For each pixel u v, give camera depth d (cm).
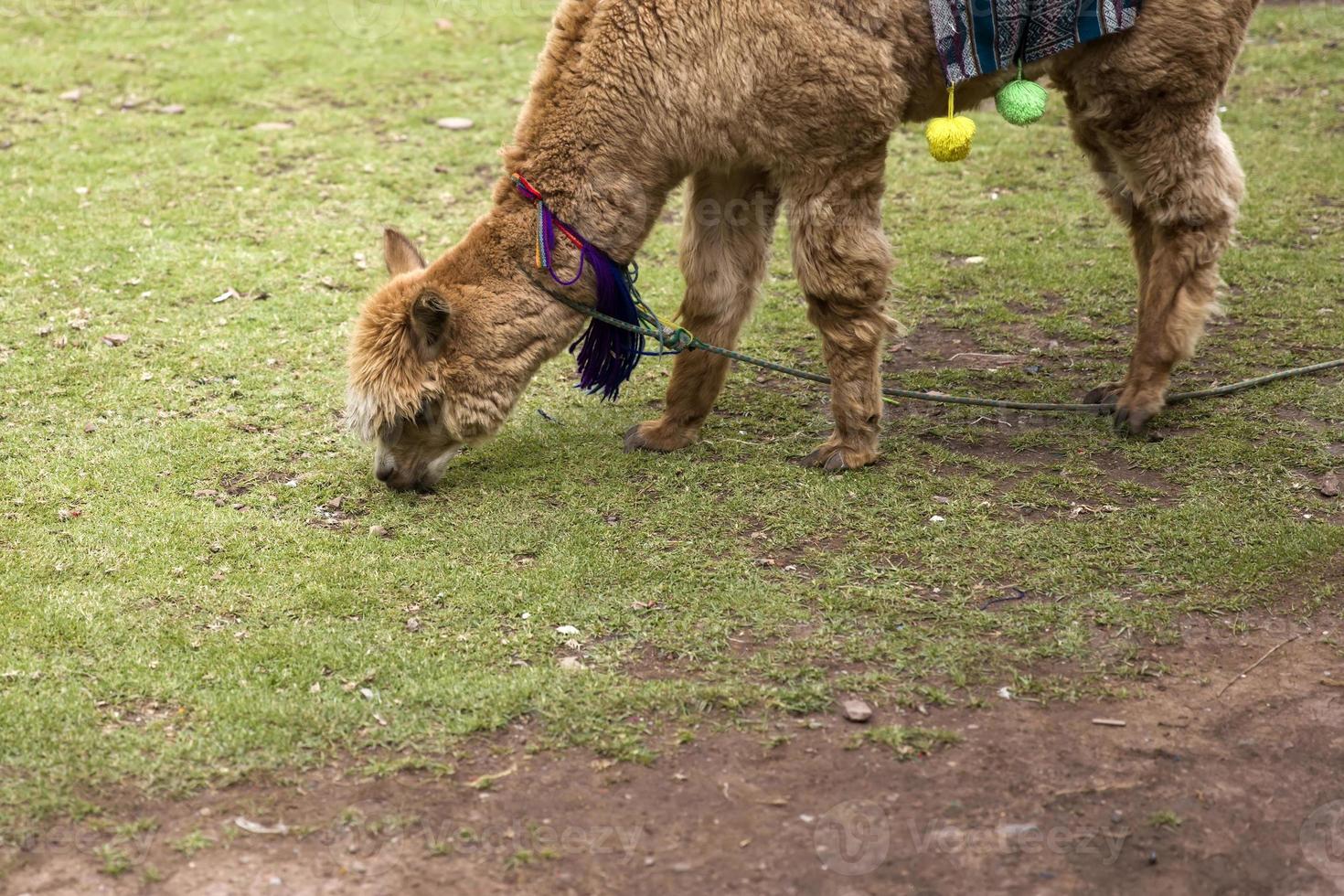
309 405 571
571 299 474
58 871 305
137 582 430
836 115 446
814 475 507
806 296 486
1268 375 576
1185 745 347
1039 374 604
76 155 863
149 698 371
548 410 578
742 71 441
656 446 533
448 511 486
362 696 373
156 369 599
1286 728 353
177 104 962
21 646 393
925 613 412
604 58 452
